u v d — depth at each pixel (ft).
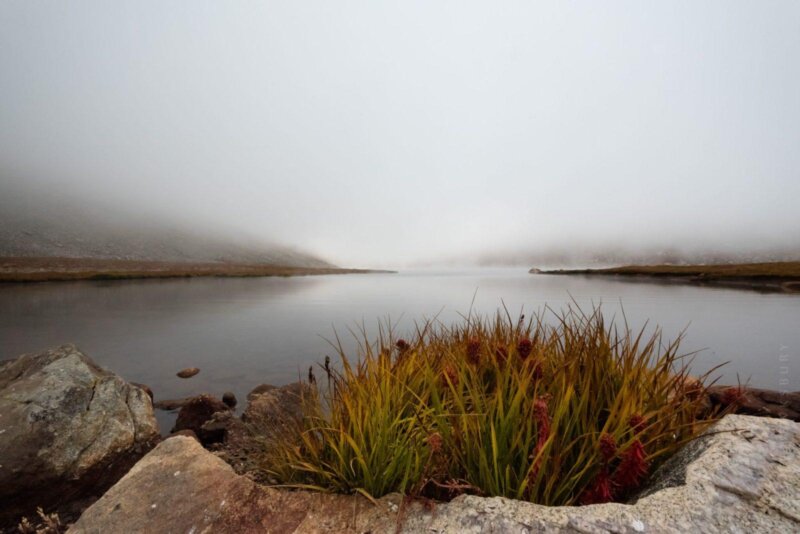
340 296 188.03
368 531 7.68
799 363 47.88
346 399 10.59
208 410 26.71
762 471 7.47
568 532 6.61
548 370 10.92
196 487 9.71
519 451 8.64
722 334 69.67
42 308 134.31
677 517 6.63
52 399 19.30
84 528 8.82
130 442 19.54
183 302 159.53
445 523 7.39
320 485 9.86
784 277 294.87
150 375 45.29
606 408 9.46
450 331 16.10
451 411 10.43
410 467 8.88
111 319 103.76
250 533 8.08
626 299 152.46
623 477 7.70
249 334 76.74
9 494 15.37
